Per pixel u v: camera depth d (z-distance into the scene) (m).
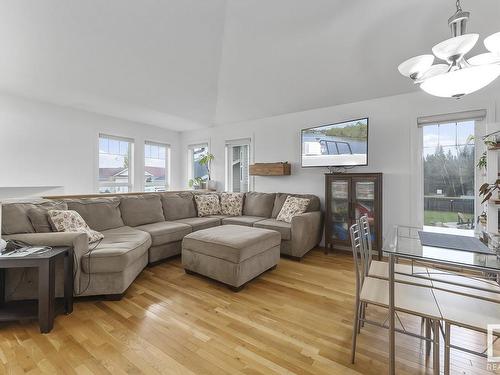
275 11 2.52
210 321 1.86
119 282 2.17
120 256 2.15
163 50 2.98
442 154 3.15
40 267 1.69
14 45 2.55
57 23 2.40
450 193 3.10
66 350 1.53
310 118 4.10
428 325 1.48
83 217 2.88
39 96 3.49
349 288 2.44
